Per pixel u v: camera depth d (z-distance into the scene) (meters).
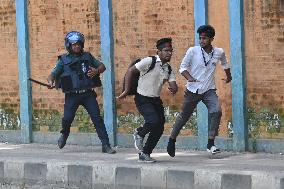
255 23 11.79
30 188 11.34
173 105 12.72
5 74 14.56
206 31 11.22
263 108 11.84
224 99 12.19
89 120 13.66
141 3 12.87
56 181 11.35
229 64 12.04
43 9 13.98
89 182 11.04
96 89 13.48
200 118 12.41
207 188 10.05
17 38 14.29
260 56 11.79
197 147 12.48
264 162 10.88
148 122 11.02
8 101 14.59
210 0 12.20
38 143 14.28
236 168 10.30
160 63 11.03
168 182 10.38
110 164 10.99
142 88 11.05
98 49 13.41
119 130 13.32
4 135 14.68
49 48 13.98
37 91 14.24
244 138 11.98
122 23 13.09
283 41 11.56
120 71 13.19
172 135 11.53
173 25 12.58
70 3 13.66
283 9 11.52
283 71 11.59
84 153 12.55
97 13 13.34
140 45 12.95
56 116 14.05
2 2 14.44
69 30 13.71
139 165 10.80
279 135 11.73
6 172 11.81
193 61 11.35
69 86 12.35
